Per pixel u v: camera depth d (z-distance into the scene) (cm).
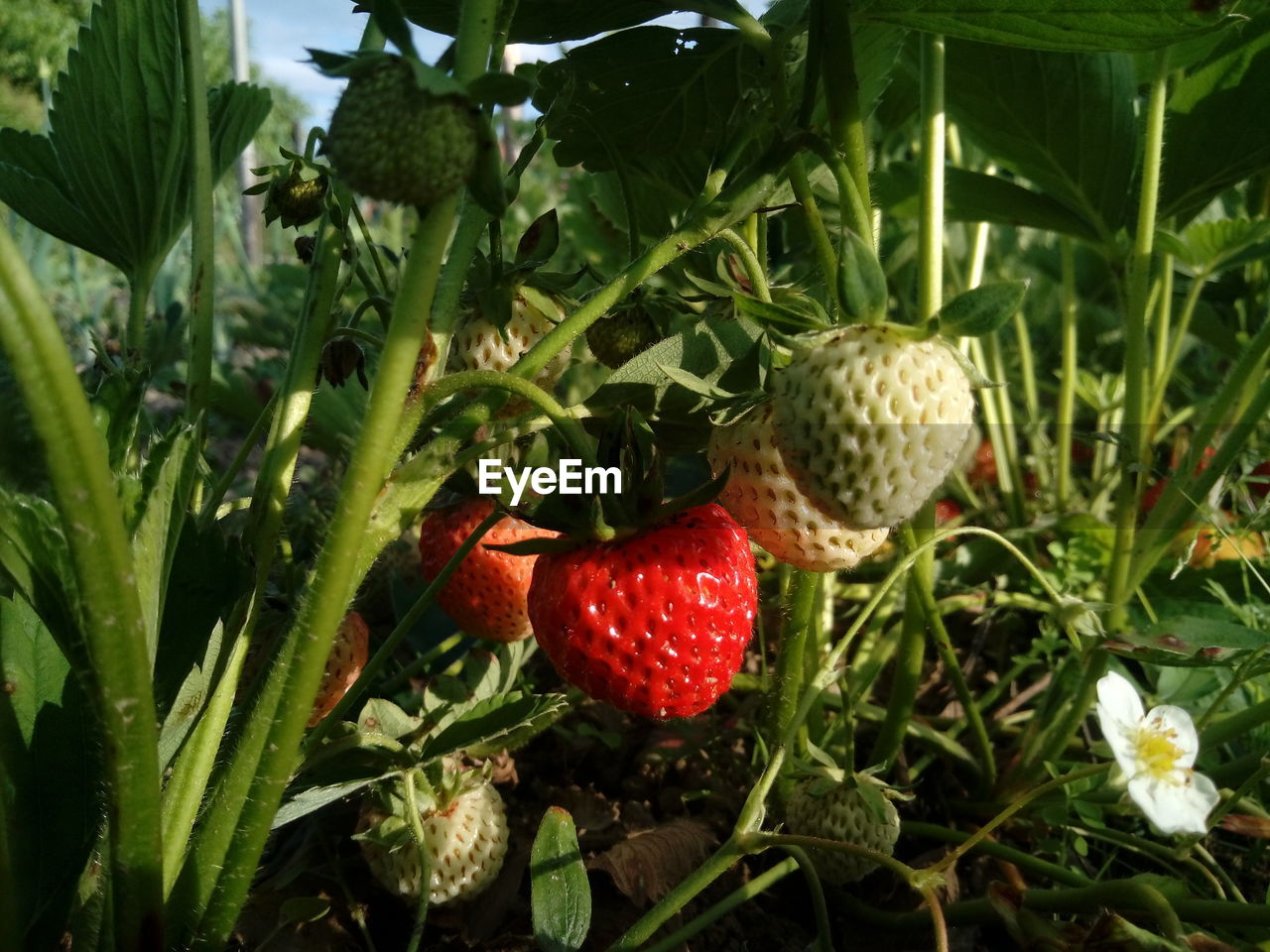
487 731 16
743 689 24
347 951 17
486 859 17
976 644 27
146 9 18
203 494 19
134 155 19
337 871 17
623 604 13
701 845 19
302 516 26
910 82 29
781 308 12
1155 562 21
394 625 25
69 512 9
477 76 11
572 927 14
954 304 12
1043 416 41
